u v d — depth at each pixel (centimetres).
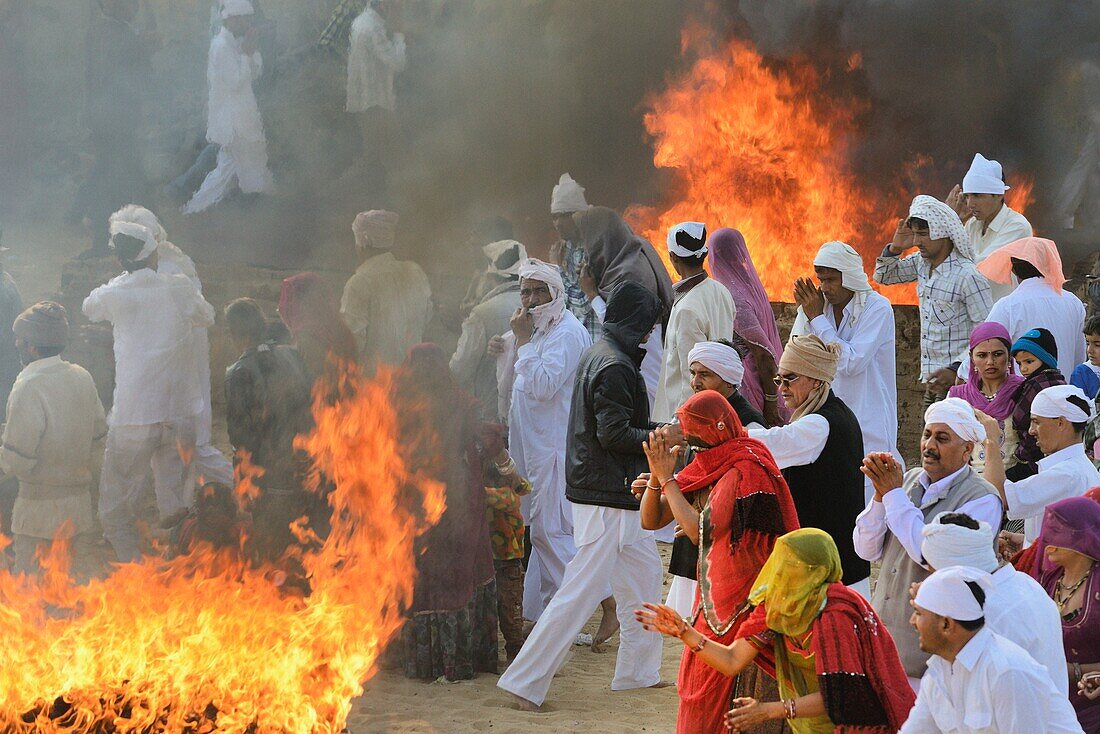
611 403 1316
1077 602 969
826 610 862
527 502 1653
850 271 1572
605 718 1305
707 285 1619
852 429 1166
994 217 1873
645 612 922
